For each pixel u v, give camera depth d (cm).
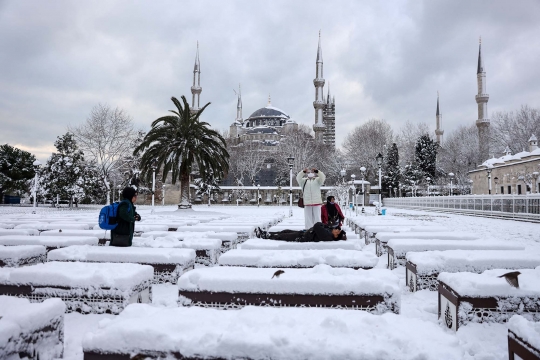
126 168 4650
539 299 328
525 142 6091
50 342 272
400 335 225
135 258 540
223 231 991
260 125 12131
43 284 387
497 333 316
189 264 554
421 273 491
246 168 7938
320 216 941
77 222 1280
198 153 3020
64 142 3925
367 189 6669
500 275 367
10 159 4919
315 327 234
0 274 397
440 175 7475
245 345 211
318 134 10212
